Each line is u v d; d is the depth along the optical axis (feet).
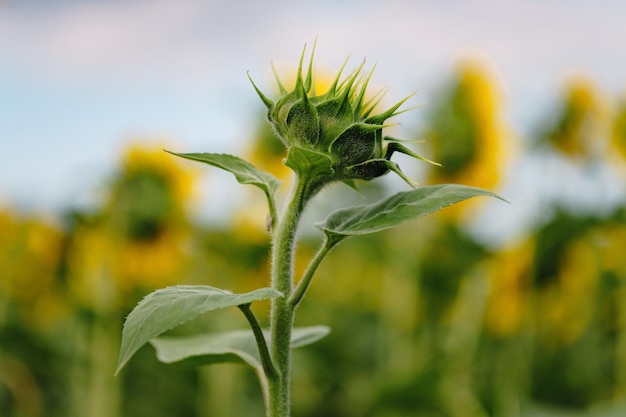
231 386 5.88
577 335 6.41
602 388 6.32
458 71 6.09
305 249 7.74
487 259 6.54
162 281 6.07
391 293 6.50
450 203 2.67
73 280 6.85
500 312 6.10
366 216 2.72
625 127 6.63
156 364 6.70
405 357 6.08
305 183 2.71
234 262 6.55
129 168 6.01
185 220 6.10
